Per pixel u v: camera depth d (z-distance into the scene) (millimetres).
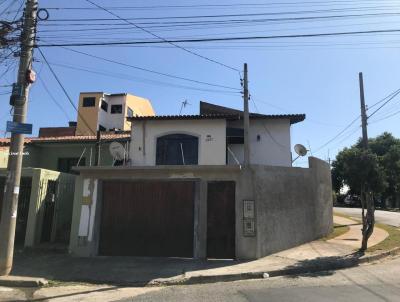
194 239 13789
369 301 8000
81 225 14297
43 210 15844
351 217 28484
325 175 19375
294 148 19719
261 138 21625
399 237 18031
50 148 22781
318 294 8742
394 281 10000
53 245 15289
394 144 56531
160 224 14070
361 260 13070
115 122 47219
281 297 8570
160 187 14258
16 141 11594
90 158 21094
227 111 24594
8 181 11438
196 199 13984
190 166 13906
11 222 11344
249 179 13945
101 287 10242
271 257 13570
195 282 10805
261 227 13844
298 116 21281
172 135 21031
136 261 13203
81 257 13914
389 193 49938
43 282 10492
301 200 16547
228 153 21984
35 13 11938
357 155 14516
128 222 14227
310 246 15648
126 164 20953
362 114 17000
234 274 11094
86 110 46156
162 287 10258
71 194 17672
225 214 13852
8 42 11773
